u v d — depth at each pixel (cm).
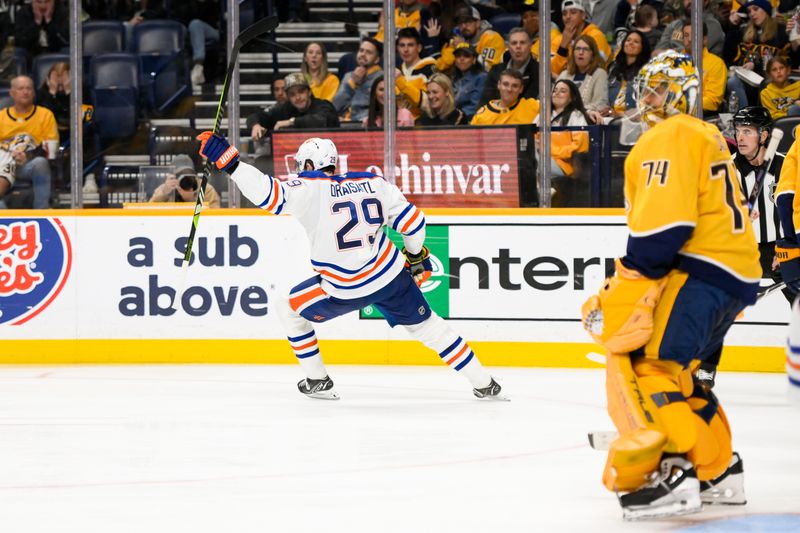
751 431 905
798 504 610
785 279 1091
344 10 1791
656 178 533
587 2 1600
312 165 1072
